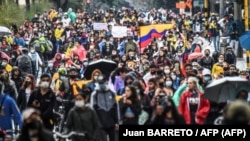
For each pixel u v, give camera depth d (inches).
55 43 2416.3
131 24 3085.6
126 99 921.5
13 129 971.9
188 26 3065.9
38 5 4106.8
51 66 1658.5
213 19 2856.8
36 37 2271.2
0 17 3043.8
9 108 944.9
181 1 4741.6
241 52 2055.9
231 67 1284.4
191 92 967.0
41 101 999.6
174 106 849.5
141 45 2092.8
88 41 2368.4
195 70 1213.7
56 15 3454.7
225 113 614.5
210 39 2532.0
